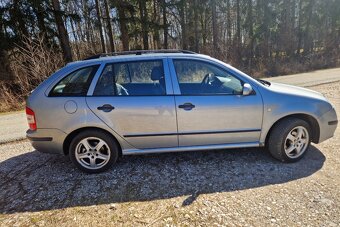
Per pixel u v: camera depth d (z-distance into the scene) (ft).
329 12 84.89
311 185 10.00
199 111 11.33
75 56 58.80
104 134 11.46
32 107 11.16
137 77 11.44
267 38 76.07
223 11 76.89
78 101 11.09
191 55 11.82
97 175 11.69
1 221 8.73
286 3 79.36
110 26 56.95
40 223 8.57
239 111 11.47
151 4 64.95
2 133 20.21
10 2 44.98
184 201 9.42
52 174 12.01
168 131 11.48
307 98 11.87
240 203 9.11
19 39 44.14
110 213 8.96
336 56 72.43
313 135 12.42
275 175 10.93
